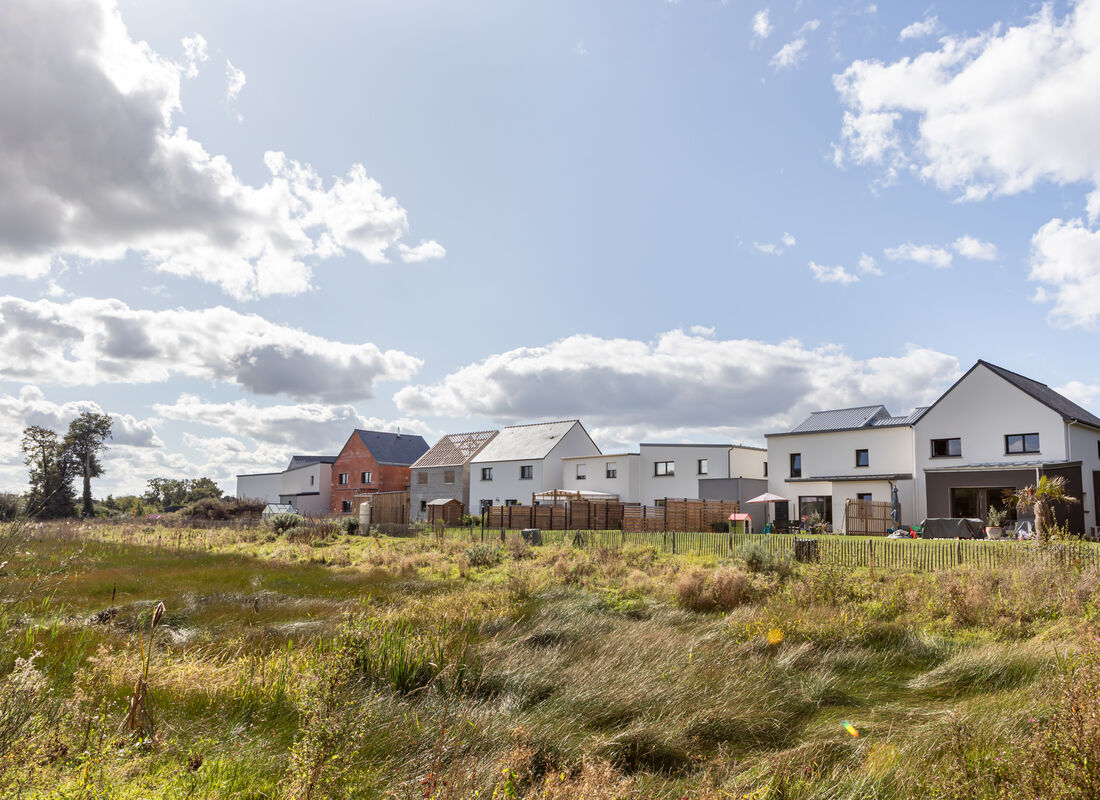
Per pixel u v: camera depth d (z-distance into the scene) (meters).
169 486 84.88
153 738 4.33
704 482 44.62
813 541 17.80
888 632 9.44
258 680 6.21
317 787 3.69
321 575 17.53
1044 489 22.83
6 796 3.18
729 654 8.05
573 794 3.88
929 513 34.16
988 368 33.59
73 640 7.64
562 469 52.69
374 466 65.75
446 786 3.74
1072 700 3.64
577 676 6.81
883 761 4.55
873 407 40.16
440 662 6.78
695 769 4.93
